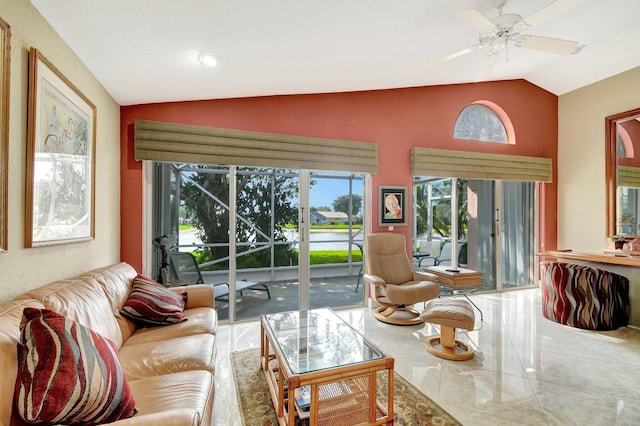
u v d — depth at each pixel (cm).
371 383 158
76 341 113
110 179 284
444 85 430
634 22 315
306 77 317
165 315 218
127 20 188
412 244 420
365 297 397
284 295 401
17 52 156
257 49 241
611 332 312
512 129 466
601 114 437
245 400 197
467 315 245
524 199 485
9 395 98
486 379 222
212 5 182
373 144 390
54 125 186
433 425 173
